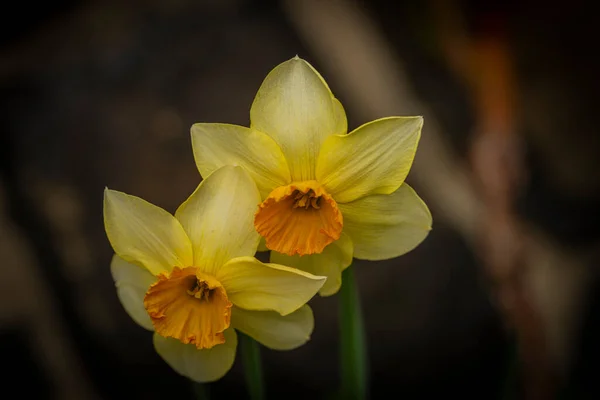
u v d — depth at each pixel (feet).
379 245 1.78
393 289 2.21
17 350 2.25
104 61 2.37
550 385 2.23
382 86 2.36
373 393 2.22
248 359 1.81
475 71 2.37
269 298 1.75
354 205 1.76
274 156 1.75
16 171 2.29
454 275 2.22
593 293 2.28
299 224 1.77
